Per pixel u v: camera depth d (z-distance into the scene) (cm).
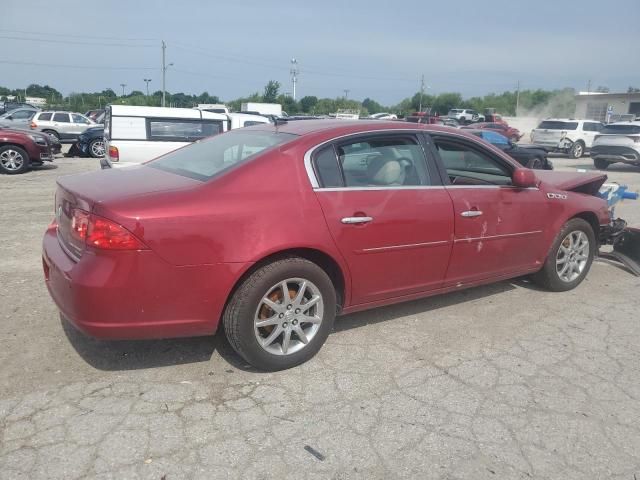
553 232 515
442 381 361
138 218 310
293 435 299
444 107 8281
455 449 292
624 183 1508
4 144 1360
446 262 436
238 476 266
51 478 259
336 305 391
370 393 344
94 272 308
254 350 350
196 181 356
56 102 7450
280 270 348
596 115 4678
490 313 482
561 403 340
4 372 350
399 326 447
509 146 1656
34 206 909
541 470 279
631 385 364
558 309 497
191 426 303
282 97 7219
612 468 282
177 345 396
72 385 339
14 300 466
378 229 389
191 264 323
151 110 1069
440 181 432
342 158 388
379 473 272
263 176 355
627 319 478
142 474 264
